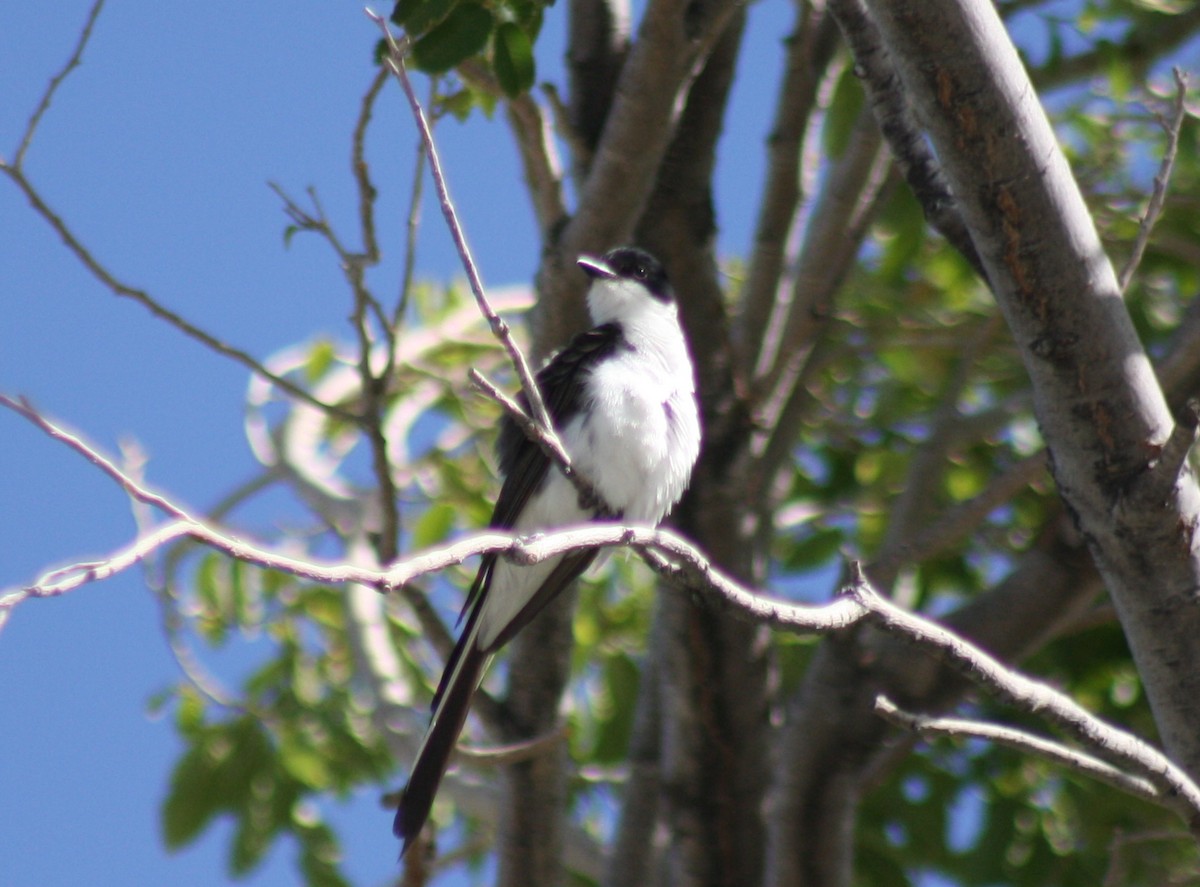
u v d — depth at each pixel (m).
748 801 10.41
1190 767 7.35
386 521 9.48
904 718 6.18
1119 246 13.16
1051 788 12.13
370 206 9.07
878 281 14.02
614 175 9.74
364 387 9.30
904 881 11.73
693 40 9.40
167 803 13.11
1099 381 7.12
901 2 6.76
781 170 11.61
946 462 11.83
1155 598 7.30
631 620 13.49
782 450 12.02
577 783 13.15
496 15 9.12
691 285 10.74
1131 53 12.21
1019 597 10.27
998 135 6.87
